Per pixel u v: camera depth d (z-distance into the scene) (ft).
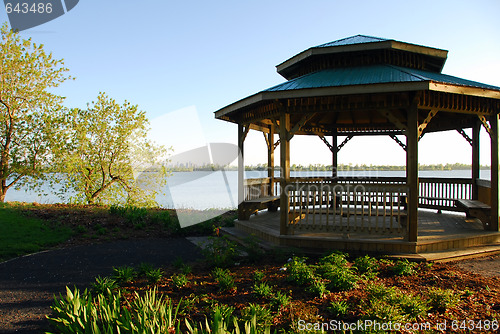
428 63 26.61
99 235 26.58
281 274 15.57
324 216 29.12
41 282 15.98
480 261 18.48
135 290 14.16
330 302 12.09
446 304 11.39
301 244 20.54
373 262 16.56
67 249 22.68
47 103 43.78
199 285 14.65
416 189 18.76
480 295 12.72
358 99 19.57
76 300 10.49
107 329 9.30
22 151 43.11
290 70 28.60
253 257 18.48
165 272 17.07
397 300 11.31
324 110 20.21
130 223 29.99
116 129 45.50
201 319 11.13
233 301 12.51
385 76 19.76
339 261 16.06
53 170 42.98
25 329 11.16
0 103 42.78
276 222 27.02
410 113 18.54
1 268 18.28
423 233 21.56
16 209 32.32
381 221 26.61
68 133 43.45
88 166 44.42
